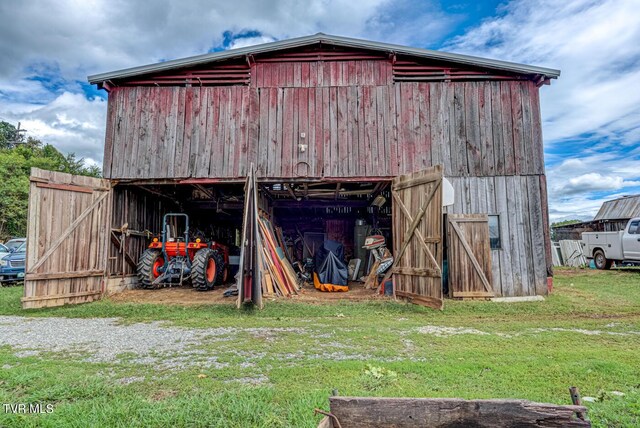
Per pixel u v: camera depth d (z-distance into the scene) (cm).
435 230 609
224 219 1358
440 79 766
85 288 696
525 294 708
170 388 277
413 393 254
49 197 648
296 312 595
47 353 373
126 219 823
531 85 757
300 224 1312
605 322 522
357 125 752
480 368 316
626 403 241
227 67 781
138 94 770
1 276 974
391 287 771
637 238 1099
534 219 727
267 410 231
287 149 749
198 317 559
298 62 776
